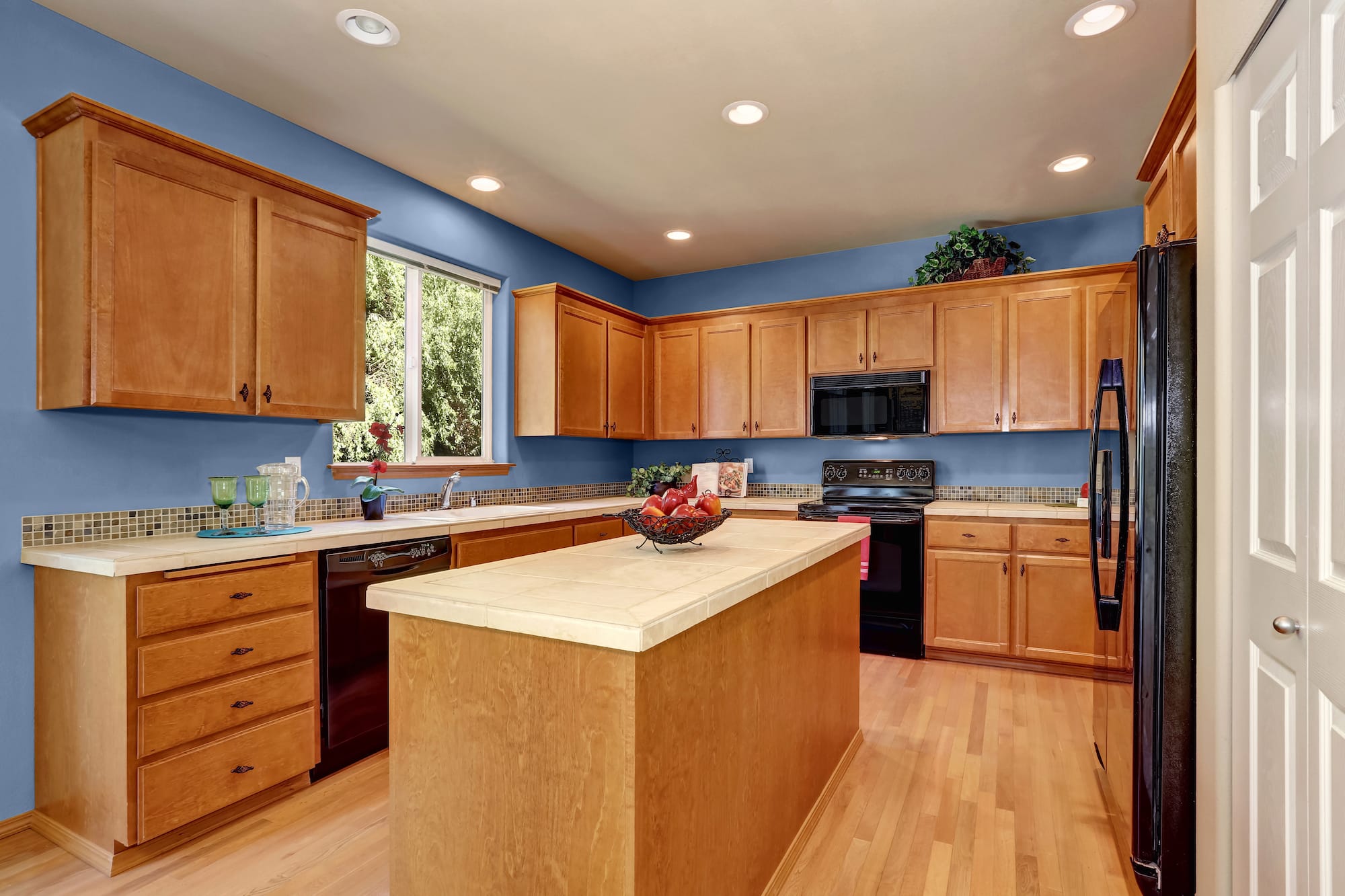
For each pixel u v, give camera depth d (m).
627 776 1.16
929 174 3.35
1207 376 1.53
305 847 1.95
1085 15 2.15
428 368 3.67
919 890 1.75
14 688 2.06
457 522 2.89
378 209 3.21
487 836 1.33
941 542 3.71
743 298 4.95
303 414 2.54
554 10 2.13
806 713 2.03
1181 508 1.66
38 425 2.11
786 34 2.25
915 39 2.28
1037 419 3.71
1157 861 1.70
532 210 3.84
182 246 2.18
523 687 1.28
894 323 4.09
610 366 4.44
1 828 2.02
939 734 2.72
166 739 1.90
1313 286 1.06
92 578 1.90
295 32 2.24
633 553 1.87
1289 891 1.14
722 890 1.48
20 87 2.07
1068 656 3.41
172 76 2.44
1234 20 1.36
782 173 3.34
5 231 2.04
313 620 2.31
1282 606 1.18
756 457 4.87
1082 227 3.93
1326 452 1.02
